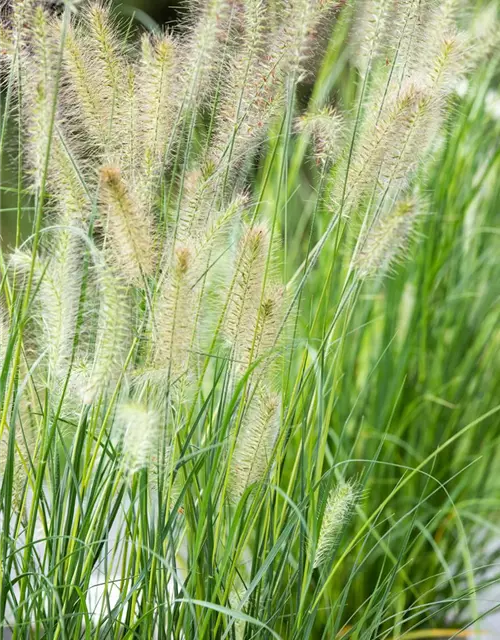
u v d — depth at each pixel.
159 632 1.67
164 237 1.67
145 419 1.55
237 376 1.69
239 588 1.80
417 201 1.65
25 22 1.62
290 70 1.67
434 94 1.67
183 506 1.71
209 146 1.75
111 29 1.68
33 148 1.61
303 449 1.71
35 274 1.62
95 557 1.67
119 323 1.56
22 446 1.70
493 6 2.01
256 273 1.64
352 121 1.73
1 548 1.64
